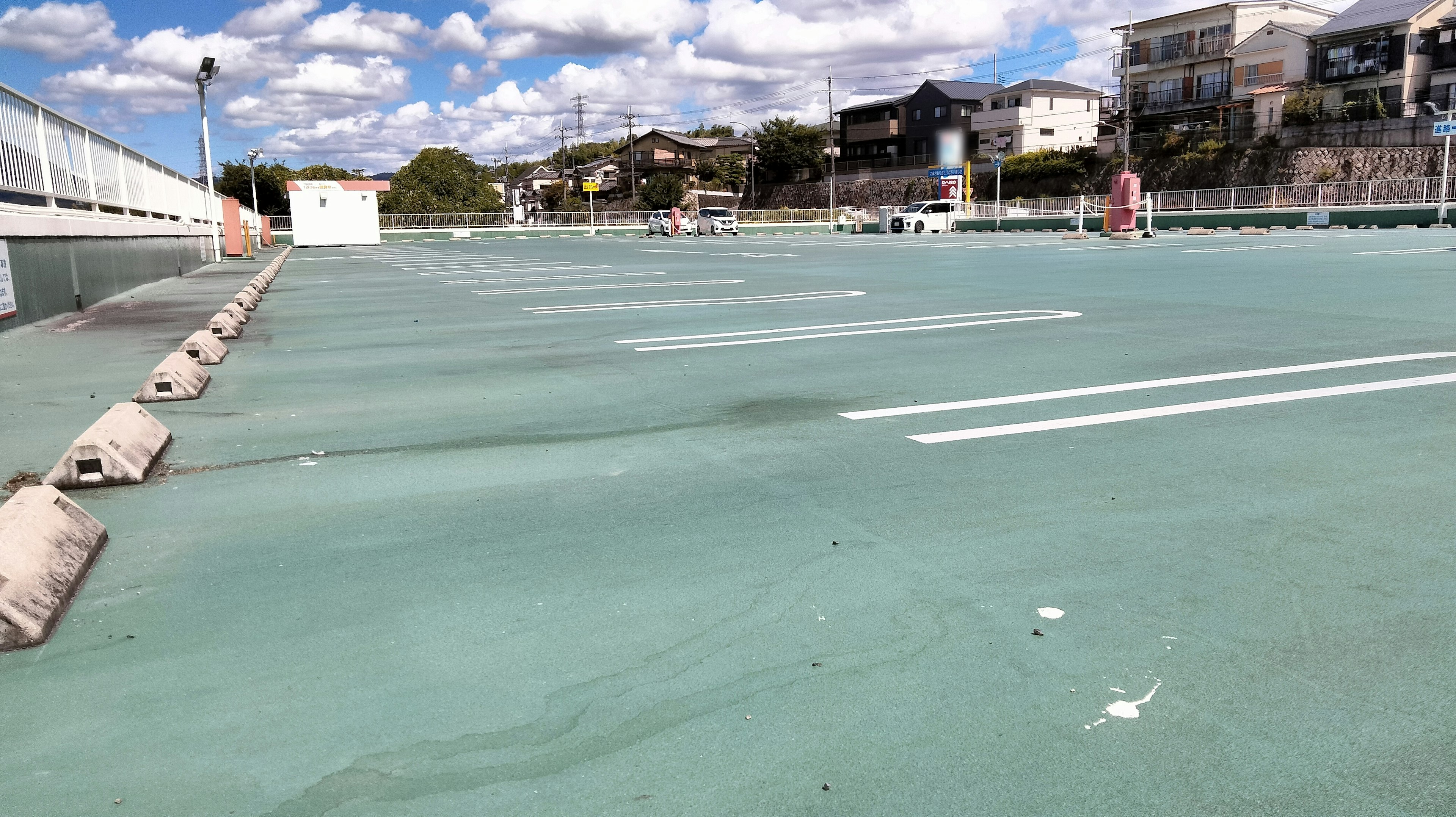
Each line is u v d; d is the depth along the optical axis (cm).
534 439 439
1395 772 176
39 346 796
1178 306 900
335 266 2311
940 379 562
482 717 200
